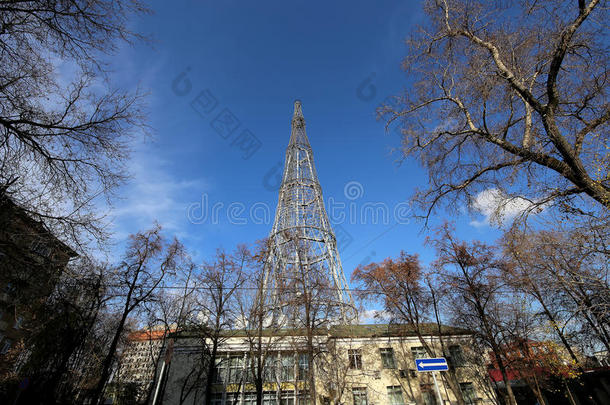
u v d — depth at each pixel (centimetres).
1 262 986
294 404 2686
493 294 2619
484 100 1212
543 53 1152
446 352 3139
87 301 1997
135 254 2530
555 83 1087
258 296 2588
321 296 2645
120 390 3678
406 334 3172
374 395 2889
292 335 2731
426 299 2883
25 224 980
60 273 1066
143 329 3195
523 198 1202
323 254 3788
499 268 2508
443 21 1334
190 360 2864
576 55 1172
